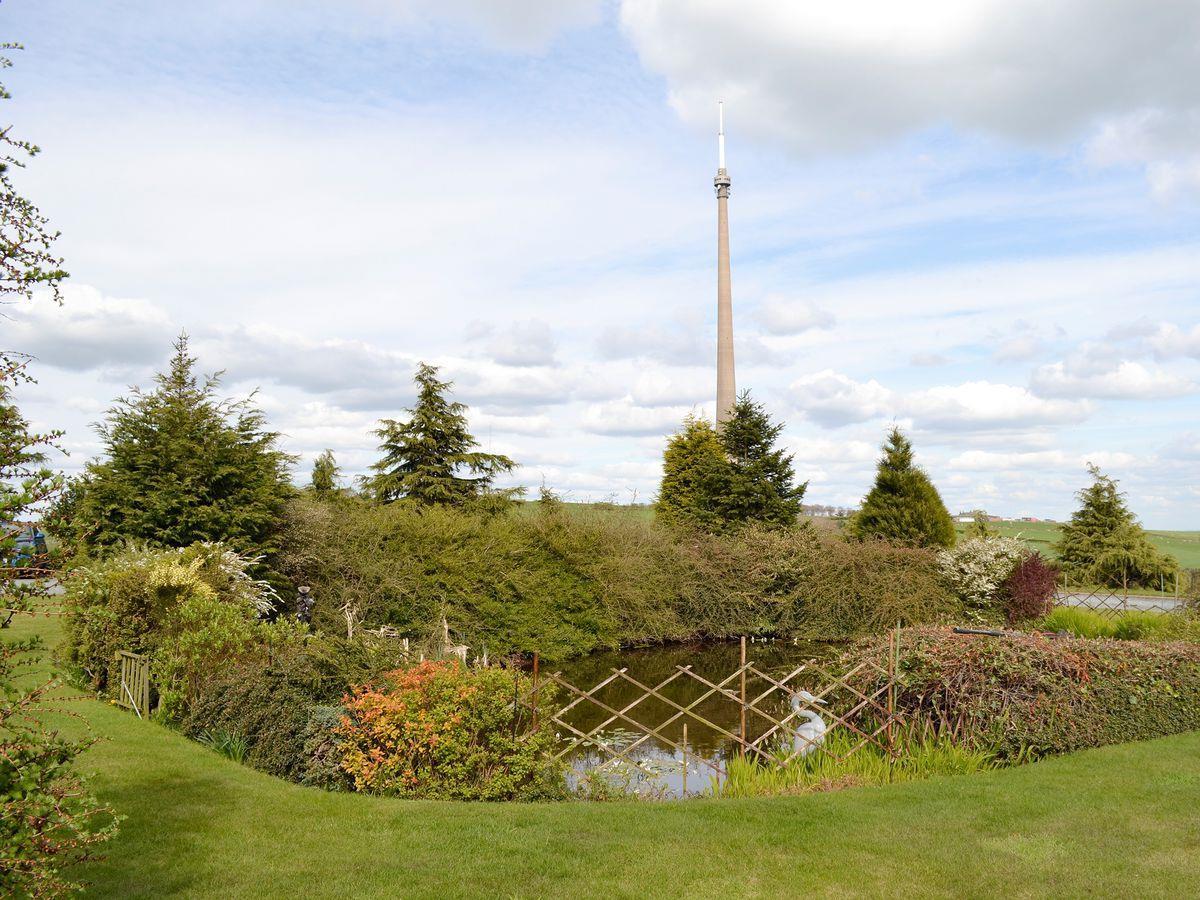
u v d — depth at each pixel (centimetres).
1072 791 735
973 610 2280
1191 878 543
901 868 559
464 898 508
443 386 2803
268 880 531
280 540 1650
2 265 370
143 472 1488
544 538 2122
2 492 354
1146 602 2575
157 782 734
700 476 3272
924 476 2831
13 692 381
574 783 874
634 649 2245
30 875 376
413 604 1792
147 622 1095
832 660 1143
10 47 378
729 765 899
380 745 778
